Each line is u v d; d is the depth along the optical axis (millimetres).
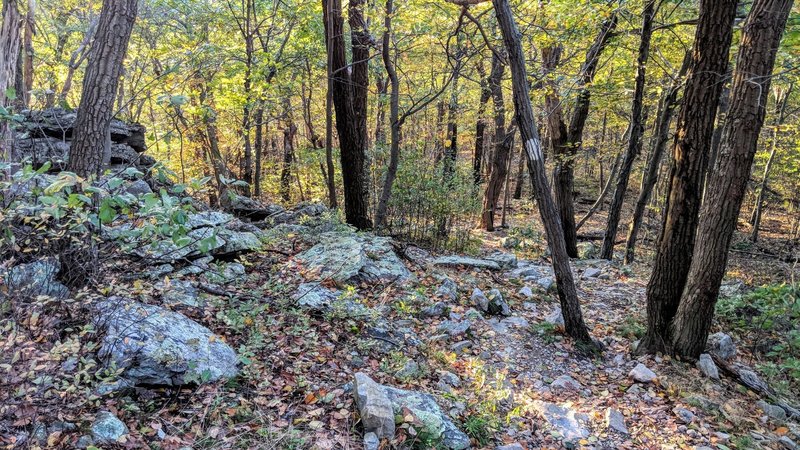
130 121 10250
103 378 3350
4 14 4652
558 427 4422
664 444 4293
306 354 4562
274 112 17281
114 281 3883
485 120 16938
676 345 5934
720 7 5402
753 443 4305
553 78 10336
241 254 6426
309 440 3418
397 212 11094
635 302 8219
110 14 4203
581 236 19438
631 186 27328
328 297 5633
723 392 5281
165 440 3121
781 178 21359
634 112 10906
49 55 11578
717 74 5562
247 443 3281
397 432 3654
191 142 13703
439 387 4609
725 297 8039
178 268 5363
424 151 13289
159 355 3561
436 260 8820
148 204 3178
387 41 8945
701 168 5801
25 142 6504
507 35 5629
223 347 4070
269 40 15398
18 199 3887
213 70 11750
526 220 20828
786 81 7262
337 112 9273
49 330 3443
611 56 11008
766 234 22703
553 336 6281
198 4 12930
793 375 5656
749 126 5223
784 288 6656
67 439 2861
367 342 5012
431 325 6090
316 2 12516
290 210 10672
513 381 5223
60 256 3982
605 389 5305
